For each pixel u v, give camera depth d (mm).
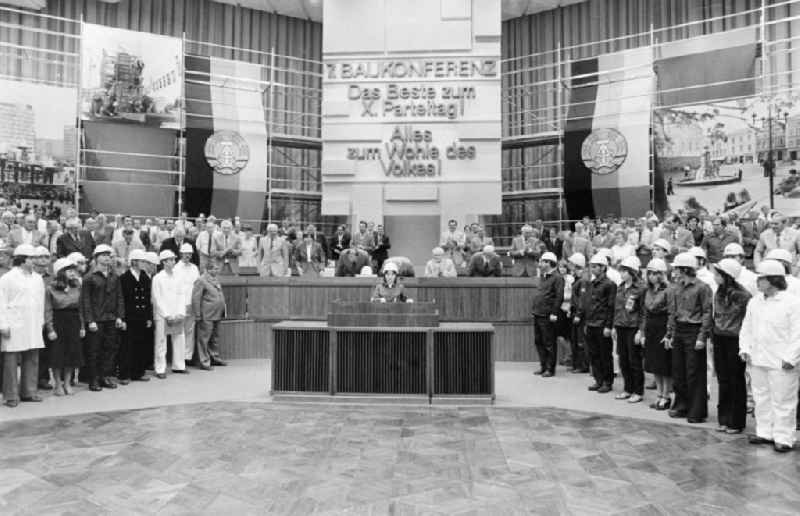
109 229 12922
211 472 5242
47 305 8203
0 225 11148
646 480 5121
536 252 12914
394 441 6211
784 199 14930
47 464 5422
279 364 8203
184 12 20906
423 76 16828
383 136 16875
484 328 8086
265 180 18781
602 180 17625
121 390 8750
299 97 22734
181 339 10203
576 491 4863
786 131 14930
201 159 17844
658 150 16906
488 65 16734
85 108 15945
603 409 7734
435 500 4660
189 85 17906
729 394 6664
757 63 17578
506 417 7281
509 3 21344
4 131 15367
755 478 5191
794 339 5871
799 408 6777
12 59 18547
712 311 6938
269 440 6207
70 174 16281
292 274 13664
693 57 16453
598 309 8742
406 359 8109
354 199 16875
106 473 5203
